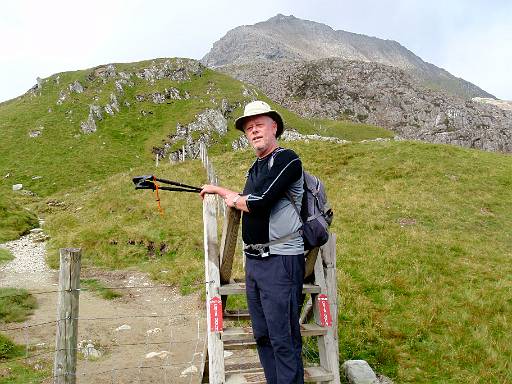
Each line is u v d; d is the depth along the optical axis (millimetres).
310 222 4617
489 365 8195
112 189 30688
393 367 8148
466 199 23266
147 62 157750
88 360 8820
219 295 5426
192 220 21359
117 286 14836
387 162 29406
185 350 9406
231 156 35656
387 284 12430
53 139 102188
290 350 4398
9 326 10820
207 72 165250
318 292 5777
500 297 11602
